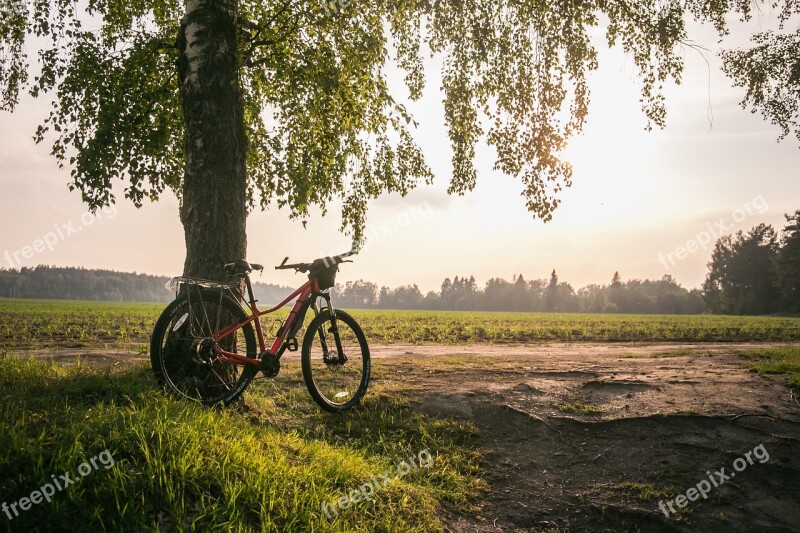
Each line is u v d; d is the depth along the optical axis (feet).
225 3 17.04
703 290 274.16
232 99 16.99
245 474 10.40
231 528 9.01
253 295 15.15
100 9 21.29
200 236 16.20
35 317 78.69
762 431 15.93
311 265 16.19
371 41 21.24
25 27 20.75
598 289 438.81
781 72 33.58
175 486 9.50
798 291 216.33
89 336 48.16
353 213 25.85
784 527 12.15
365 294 547.49
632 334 75.10
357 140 25.04
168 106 21.61
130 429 10.36
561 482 14.29
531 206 24.09
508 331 74.13
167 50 21.29
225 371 15.49
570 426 17.07
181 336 13.96
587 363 27.91
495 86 25.00
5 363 15.11
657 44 24.72
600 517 12.73
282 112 25.23
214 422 12.13
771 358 29.32
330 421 16.57
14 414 10.34
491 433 16.89
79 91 20.01
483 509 12.92
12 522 7.97
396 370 23.75
